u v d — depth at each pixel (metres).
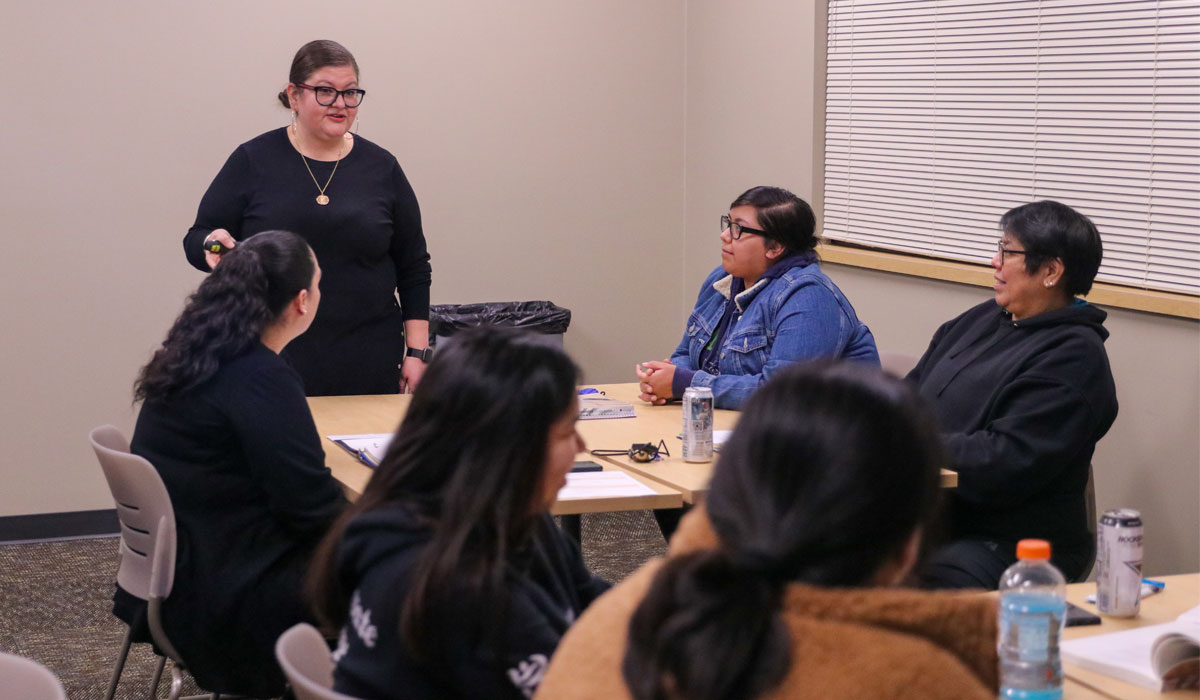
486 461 1.34
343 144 3.63
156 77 4.62
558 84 5.23
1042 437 2.68
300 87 3.48
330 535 1.45
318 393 3.62
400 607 1.31
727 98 5.20
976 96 4.03
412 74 4.99
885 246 4.50
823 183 4.79
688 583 0.87
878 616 0.89
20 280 4.55
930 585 2.56
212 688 2.37
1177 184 3.35
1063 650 1.60
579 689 0.96
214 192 3.57
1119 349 3.54
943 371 2.99
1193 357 3.29
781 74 4.87
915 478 0.92
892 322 4.45
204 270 3.56
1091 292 3.57
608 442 2.86
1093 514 2.96
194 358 2.29
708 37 5.29
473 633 1.29
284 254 2.38
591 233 5.39
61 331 4.62
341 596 1.46
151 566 2.34
